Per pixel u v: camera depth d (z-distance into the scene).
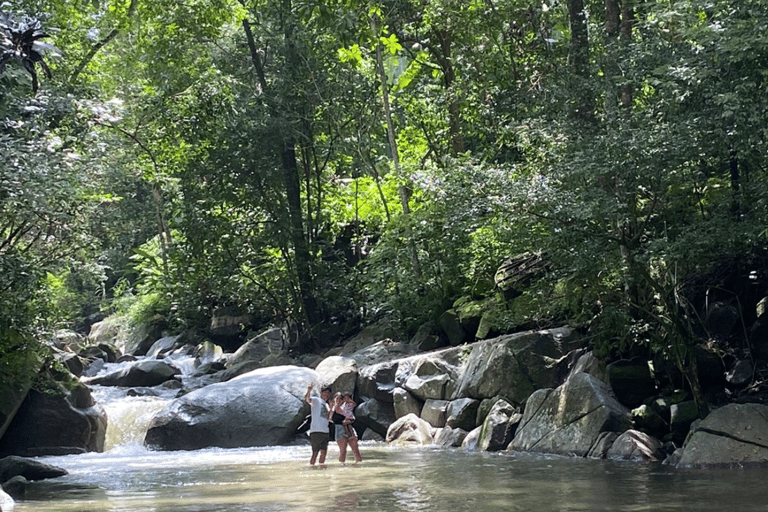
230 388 18.89
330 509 8.20
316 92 24.92
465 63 22.73
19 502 9.71
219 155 24.83
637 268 12.95
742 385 13.26
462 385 17.19
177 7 23.20
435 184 14.25
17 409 16.48
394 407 18.59
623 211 13.07
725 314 14.12
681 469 11.06
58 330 17.09
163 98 24.34
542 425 14.38
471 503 8.39
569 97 14.94
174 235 27.61
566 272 13.97
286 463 13.98
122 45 24.38
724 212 12.66
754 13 10.93
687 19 12.08
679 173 13.25
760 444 11.16
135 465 14.52
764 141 11.53
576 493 8.97
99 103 14.28
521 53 22.06
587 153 13.16
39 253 16.08
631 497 8.52
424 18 23.59
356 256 28.16
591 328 15.29
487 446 14.95
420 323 22.56
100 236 17.61
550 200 13.05
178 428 18.02
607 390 14.18
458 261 21.45
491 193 13.54
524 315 17.50
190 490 10.48
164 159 25.84
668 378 14.00
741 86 10.96
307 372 19.75
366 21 21.80
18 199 11.66
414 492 9.45
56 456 16.94
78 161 13.20
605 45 15.27
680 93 12.56
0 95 11.80
